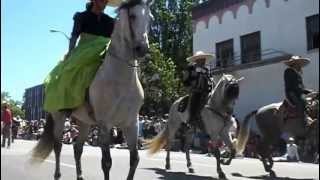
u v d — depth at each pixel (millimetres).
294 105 12500
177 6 47344
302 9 23562
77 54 7895
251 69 25328
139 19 7000
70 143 28516
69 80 7828
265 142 13023
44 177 10688
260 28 25625
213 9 28594
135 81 7445
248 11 26328
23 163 13508
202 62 13031
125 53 7242
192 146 22594
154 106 34688
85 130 8883
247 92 25531
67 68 7848
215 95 12305
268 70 24484
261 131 13195
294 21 23938
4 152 17500
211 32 28750
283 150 20031
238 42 26875
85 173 11727
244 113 25656
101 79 7375
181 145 23016
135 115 7559
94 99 7461
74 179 10539
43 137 9008
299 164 16656
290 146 18359
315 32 22938
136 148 7602
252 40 26172
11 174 11172
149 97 33969
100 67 7520
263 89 24719
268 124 13016
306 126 12602
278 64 23953
